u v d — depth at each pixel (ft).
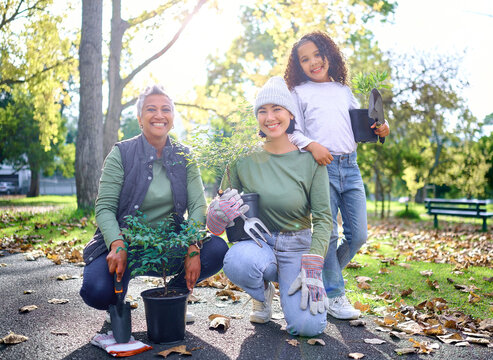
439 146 82.69
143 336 8.48
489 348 8.21
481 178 86.84
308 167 8.72
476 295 11.94
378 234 29.91
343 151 9.93
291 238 8.80
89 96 32.76
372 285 13.50
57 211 35.24
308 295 8.16
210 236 9.12
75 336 8.45
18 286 12.57
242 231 8.73
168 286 9.04
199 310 10.46
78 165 32.86
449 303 11.46
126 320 7.81
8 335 8.21
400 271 15.72
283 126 8.69
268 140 8.98
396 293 12.51
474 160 86.74
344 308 9.91
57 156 104.73
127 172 8.68
